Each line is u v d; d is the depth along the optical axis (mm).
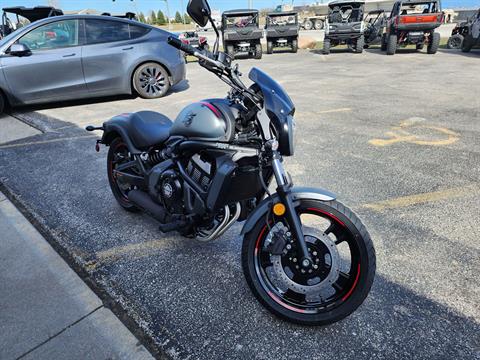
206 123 2293
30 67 6922
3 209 3711
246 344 2100
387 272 2600
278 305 2217
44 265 2820
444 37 22484
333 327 2189
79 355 2037
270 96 2182
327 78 10109
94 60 7379
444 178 3934
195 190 2467
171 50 8133
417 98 7457
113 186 3645
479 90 8008
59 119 6711
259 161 2258
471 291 2406
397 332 2133
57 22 7121
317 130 5668
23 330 2217
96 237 3188
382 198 3578
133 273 2715
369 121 6027
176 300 2443
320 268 2184
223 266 2768
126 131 3199
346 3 16453
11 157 5016
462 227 3070
